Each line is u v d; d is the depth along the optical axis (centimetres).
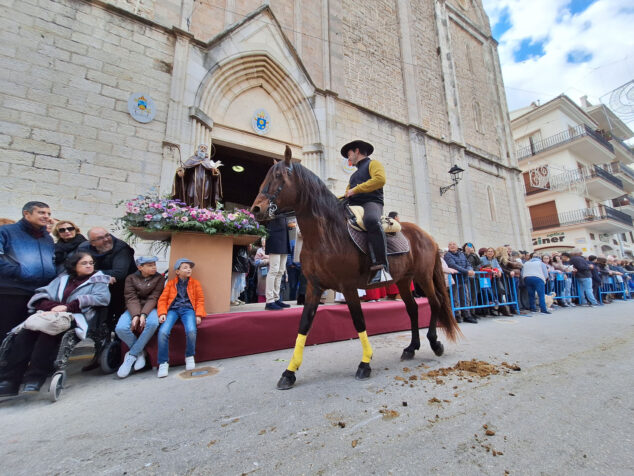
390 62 1124
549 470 125
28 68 514
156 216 333
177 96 638
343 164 882
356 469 128
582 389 215
